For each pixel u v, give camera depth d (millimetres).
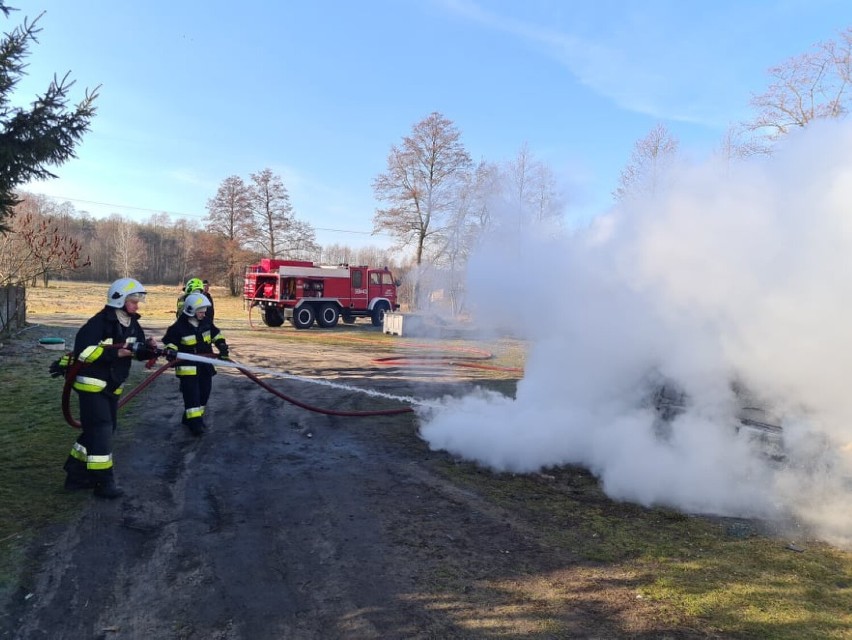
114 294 4262
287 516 4145
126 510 4102
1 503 4051
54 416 6449
